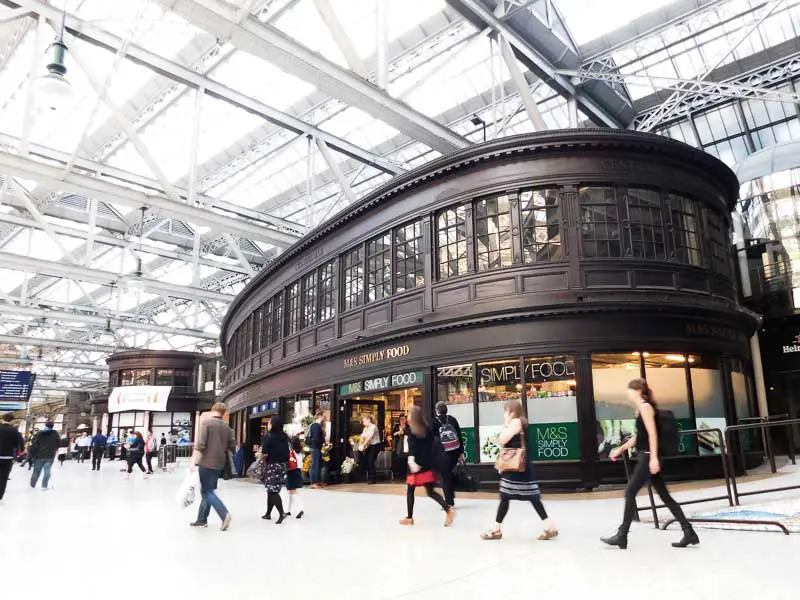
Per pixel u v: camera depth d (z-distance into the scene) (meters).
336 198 31.97
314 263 20.64
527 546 7.02
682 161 14.85
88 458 46.53
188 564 6.55
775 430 20.89
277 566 6.37
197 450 9.21
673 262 14.23
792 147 22.48
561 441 13.03
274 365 22.80
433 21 20.16
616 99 25.48
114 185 18.56
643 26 21.38
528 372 13.57
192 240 36.91
